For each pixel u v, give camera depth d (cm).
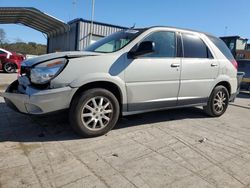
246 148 410
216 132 482
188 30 528
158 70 459
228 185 298
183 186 291
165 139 426
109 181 292
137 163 338
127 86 430
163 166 334
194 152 382
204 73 534
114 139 414
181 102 510
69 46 2369
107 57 411
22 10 2059
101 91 407
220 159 363
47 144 382
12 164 318
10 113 527
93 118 408
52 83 374
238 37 2241
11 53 1529
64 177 295
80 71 387
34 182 282
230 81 595
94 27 2233
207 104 571
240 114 669
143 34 454
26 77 414
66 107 386
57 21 2158
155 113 588
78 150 366
